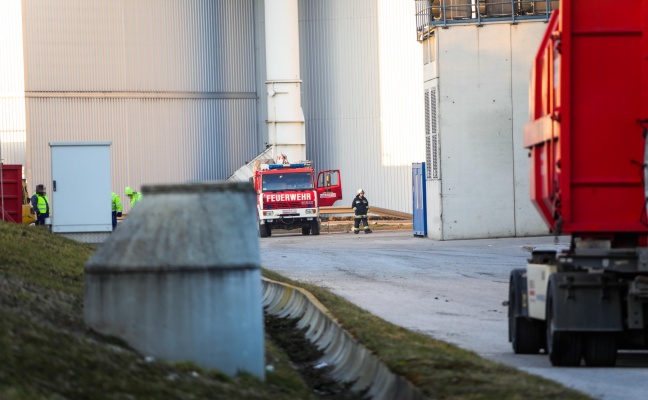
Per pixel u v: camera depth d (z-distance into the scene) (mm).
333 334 49844
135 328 33750
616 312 42188
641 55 41312
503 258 111562
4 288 41000
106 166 101438
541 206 46375
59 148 100875
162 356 33656
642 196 41562
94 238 101312
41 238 75312
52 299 43312
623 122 41469
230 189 34594
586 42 41531
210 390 30297
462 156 150375
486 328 56594
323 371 45594
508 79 150125
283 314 66938
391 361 37531
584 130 41594
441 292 76812
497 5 150375
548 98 43938
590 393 36469
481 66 150250
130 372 29891
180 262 33719
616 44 41406
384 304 68500
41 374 26672
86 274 34062
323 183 185125
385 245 142375
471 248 129875
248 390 31922
